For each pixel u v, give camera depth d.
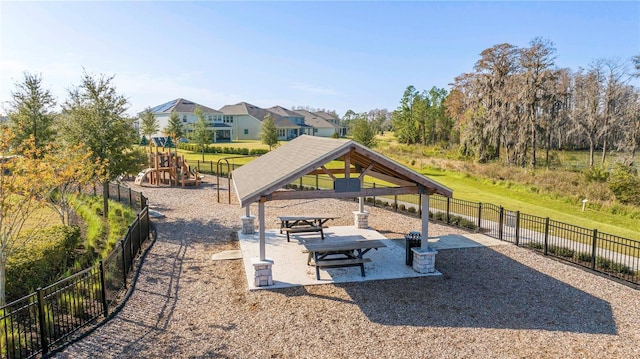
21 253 9.51
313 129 90.62
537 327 7.12
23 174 9.98
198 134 48.28
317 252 9.68
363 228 14.29
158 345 6.48
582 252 11.18
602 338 6.74
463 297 8.41
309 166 8.39
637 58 33.66
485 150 40.50
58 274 9.89
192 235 13.34
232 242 12.52
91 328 6.97
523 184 26.48
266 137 54.41
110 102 16.22
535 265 10.51
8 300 8.52
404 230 14.34
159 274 9.69
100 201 18.52
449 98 56.19
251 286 8.84
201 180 27.17
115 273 8.57
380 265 10.38
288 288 8.84
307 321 7.32
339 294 8.54
